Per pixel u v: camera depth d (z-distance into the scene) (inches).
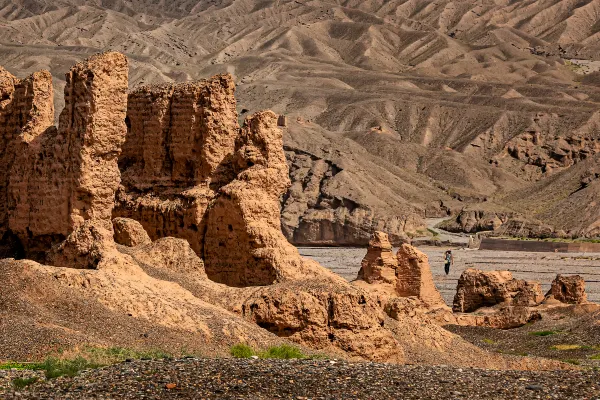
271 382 1916.8
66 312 2385.6
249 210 3198.8
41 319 2311.8
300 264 3120.1
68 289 2455.7
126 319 2433.6
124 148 3543.3
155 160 3469.5
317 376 1968.5
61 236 3041.3
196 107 3415.4
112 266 2669.8
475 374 2070.6
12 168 3186.5
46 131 3161.9
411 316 3191.4
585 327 4062.5
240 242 3193.9
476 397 1908.2
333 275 3115.2
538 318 4443.9
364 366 2079.2
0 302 2337.6
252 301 2716.5
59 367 1990.7
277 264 3110.2
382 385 1943.9
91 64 3002.0
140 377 1914.4
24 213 3142.2
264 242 3169.3
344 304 2701.8
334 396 1866.4
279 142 3368.6
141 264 2891.2
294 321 2682.1
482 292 4891.7
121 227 3179.1
